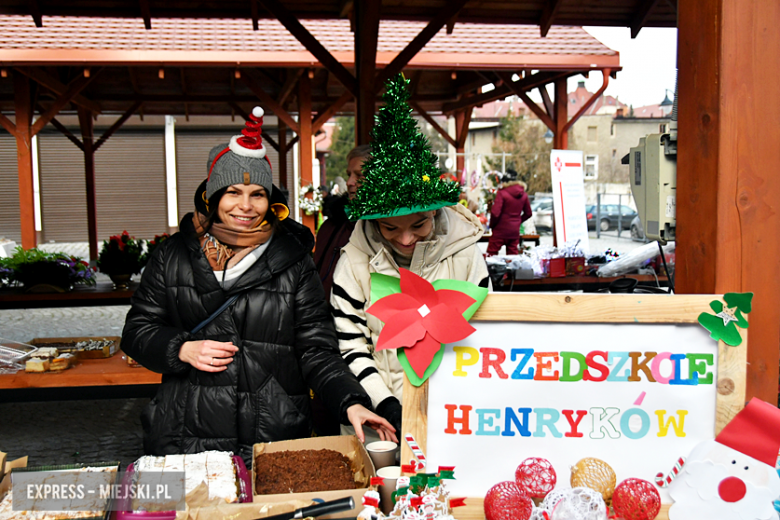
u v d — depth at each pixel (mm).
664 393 1271
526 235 9953
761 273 1522
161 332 1673
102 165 19922
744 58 1489
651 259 4922
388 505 1251
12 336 6684
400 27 10602
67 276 5598
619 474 1265
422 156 1522
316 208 9945
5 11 5996
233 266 1695
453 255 1705
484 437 1276
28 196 9430
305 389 1772
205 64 9289
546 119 10414
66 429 3914
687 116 1598
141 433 3834
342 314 1736
